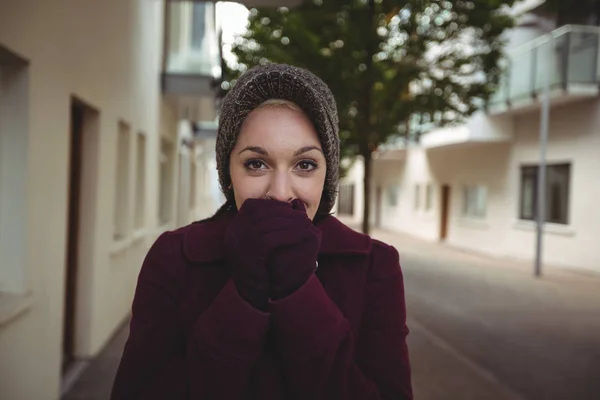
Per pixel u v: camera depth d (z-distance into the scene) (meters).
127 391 1.04
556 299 10.36
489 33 8.45
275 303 0.90
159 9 9.66
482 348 6.75
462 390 5.15
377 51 7.48
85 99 4.78
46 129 3.72
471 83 8.97
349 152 10.91
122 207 7.08
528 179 16.80
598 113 13.52
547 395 5.07
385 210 30.80
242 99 1.02
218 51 9.95
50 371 3.93
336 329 0.94
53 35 3.84
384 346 1.08
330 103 1.07
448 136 19.05
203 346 0.93
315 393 0.94
